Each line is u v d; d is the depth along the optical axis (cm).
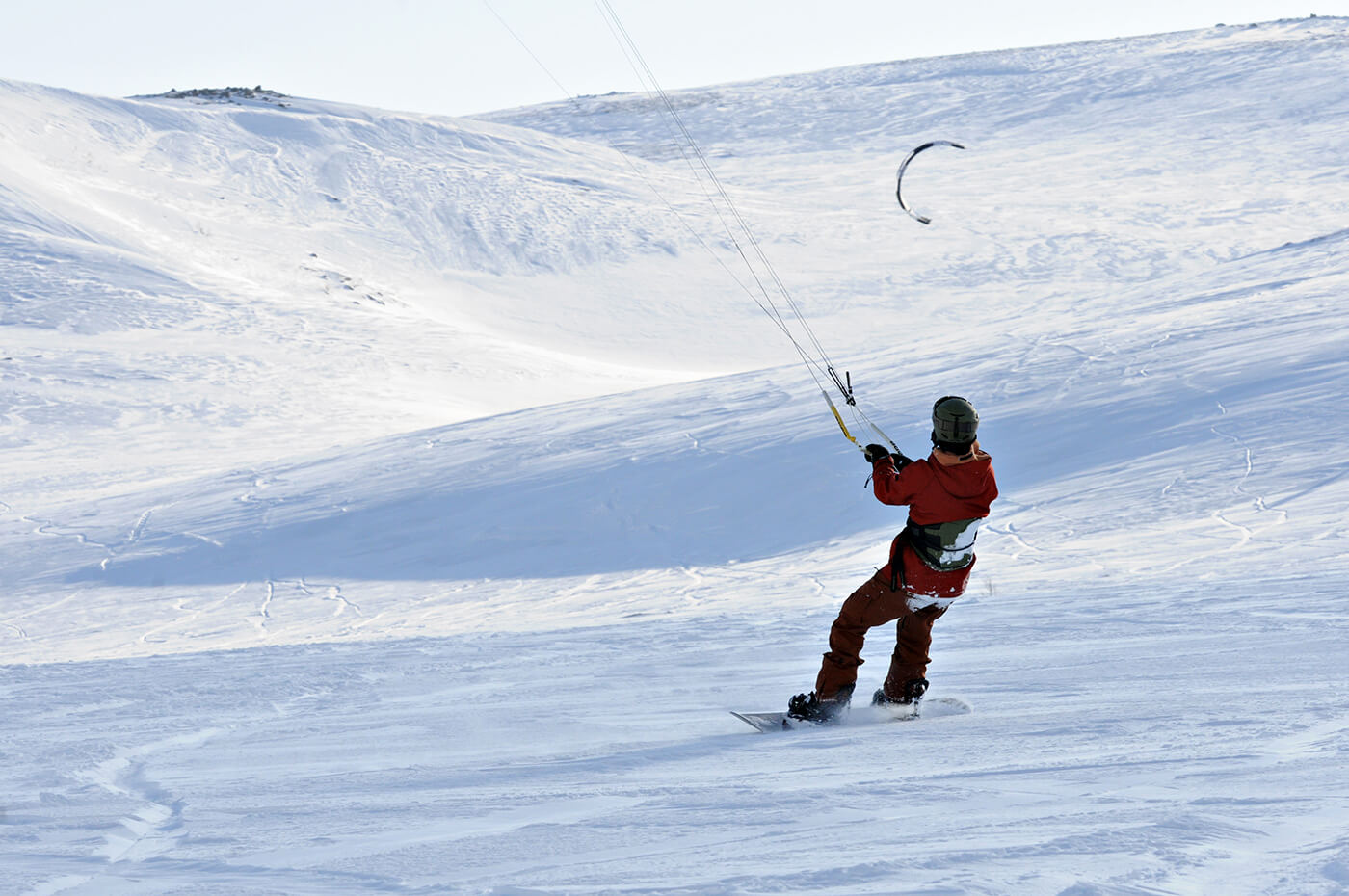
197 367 7694
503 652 1360
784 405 4369
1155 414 3400
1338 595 1261
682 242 12719
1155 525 2505
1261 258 5819
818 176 16325
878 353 5138
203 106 15788
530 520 3525
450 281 11569
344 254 11781
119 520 4091
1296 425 3067
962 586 806
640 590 2781
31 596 3350
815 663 1148
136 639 2814
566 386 8112
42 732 864
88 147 13162
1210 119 17375
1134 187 14212
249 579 3347
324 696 1042
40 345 7950
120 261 9938
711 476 3644
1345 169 14088
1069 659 961
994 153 17050
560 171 15312
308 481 4316
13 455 5897
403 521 3688
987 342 4806
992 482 802
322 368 7906
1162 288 5566
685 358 9544
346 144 14938
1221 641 972
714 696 947
